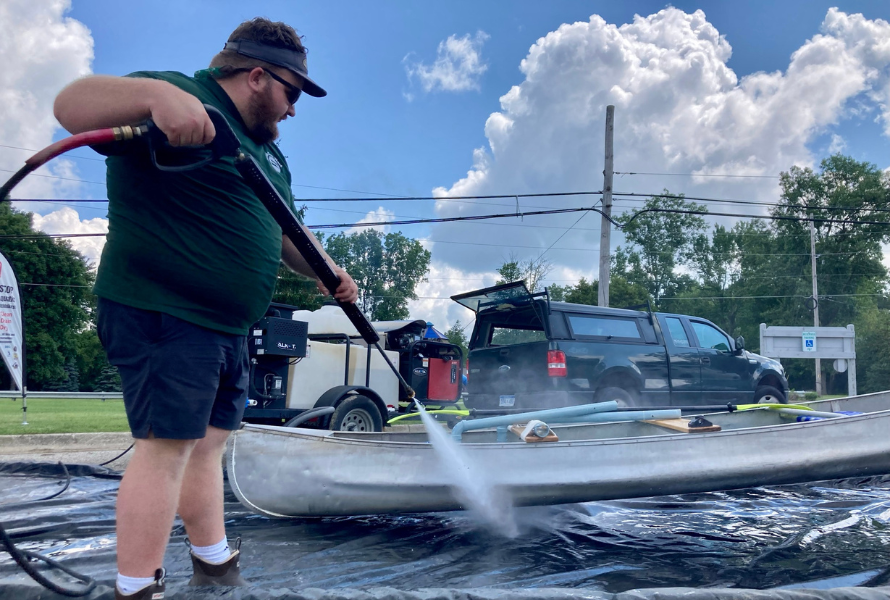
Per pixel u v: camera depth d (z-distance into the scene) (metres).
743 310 55.84
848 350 19.41
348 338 7.28
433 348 8.62
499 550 3.20
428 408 8.19
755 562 3.01
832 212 51.84
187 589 1.81
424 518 3.77
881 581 2.74
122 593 1.64
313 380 6.89
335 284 2.11
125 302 1.67
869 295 49.81
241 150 1.86
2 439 7.77
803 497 4.68
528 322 8.17
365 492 3.37
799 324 51.28
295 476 3.36
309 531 3.48
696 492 3.77
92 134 1.46
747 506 4.32
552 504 3.58
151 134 1.54
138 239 1.69
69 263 45.81
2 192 1.39
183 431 1.69
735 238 60.88
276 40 1.94
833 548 3.25
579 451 3.62
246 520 3.73
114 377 50.72
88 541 3.28
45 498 4.31
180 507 2.00
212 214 1.77
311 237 2.01
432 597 1.88
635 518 3.93
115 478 5.16
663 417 4.41
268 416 6.28
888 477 5.36
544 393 7.61
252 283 1.87
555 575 2.81
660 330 8.56
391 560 3.01
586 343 7.83
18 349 9.59
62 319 45.50
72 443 8.12
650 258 63.38
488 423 4.09
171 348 1.68
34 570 1.69
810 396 29.36
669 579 2.77
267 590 1.82
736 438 3.86
